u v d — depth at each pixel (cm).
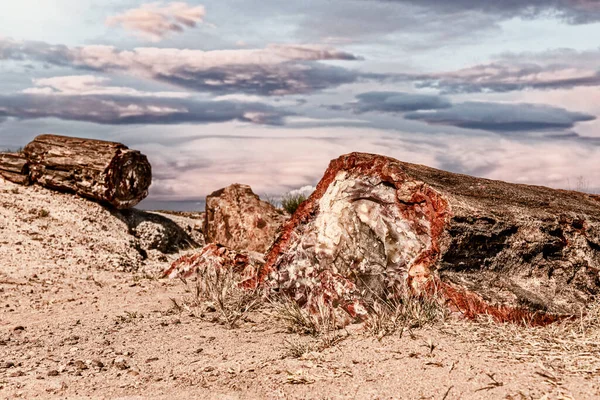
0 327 655
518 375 382
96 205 1430
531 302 527
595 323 507
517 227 570
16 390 437
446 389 375
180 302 709
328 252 609
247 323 605
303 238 640
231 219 1357
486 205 573
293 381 422
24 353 539
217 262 831
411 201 570
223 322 614
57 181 1415
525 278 568
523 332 479
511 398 352
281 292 643
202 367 475
